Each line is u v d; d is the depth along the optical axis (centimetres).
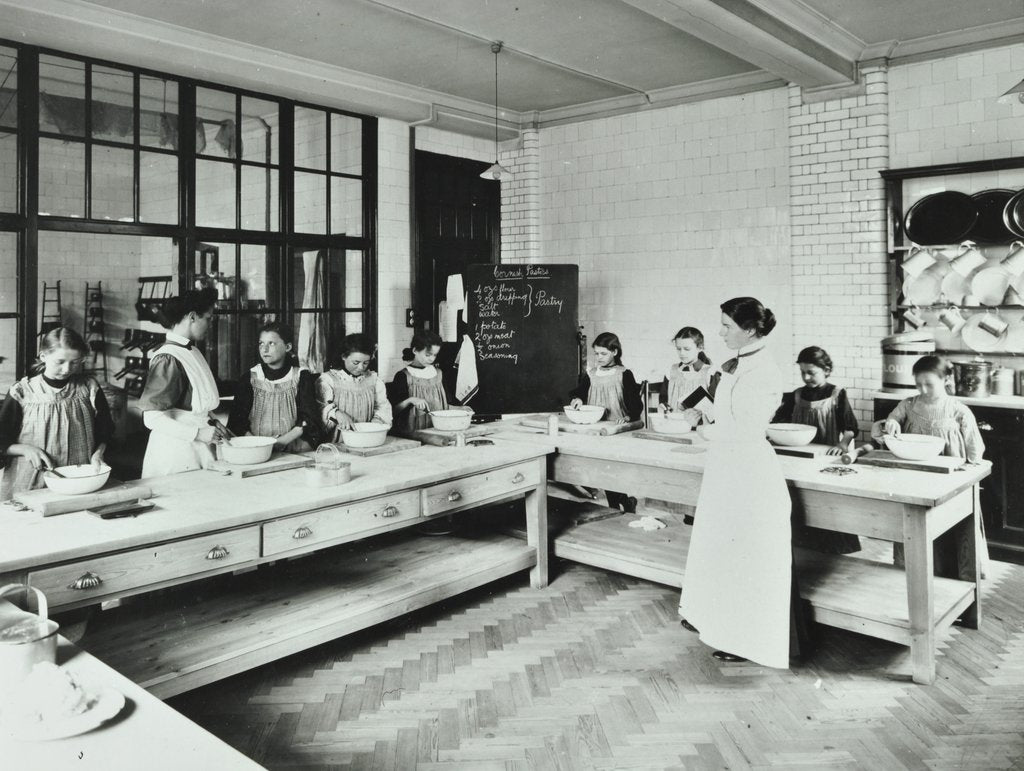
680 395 559
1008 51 520
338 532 325
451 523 486
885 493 327
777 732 296
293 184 611
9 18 436
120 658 288
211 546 283
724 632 343
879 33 534
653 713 311
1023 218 520
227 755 150
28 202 471
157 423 379
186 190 545
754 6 461
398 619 407
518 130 775
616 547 432
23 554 239
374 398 464
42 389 385
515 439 462
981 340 541
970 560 381
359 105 635
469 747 286
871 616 339
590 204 743
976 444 420
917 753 280
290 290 614
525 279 591
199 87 550
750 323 341
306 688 333
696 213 676
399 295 704
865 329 579
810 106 593
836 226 588
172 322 393
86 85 489
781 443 421
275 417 422
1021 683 331
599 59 591
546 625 399
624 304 727
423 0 472
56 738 155
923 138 555
